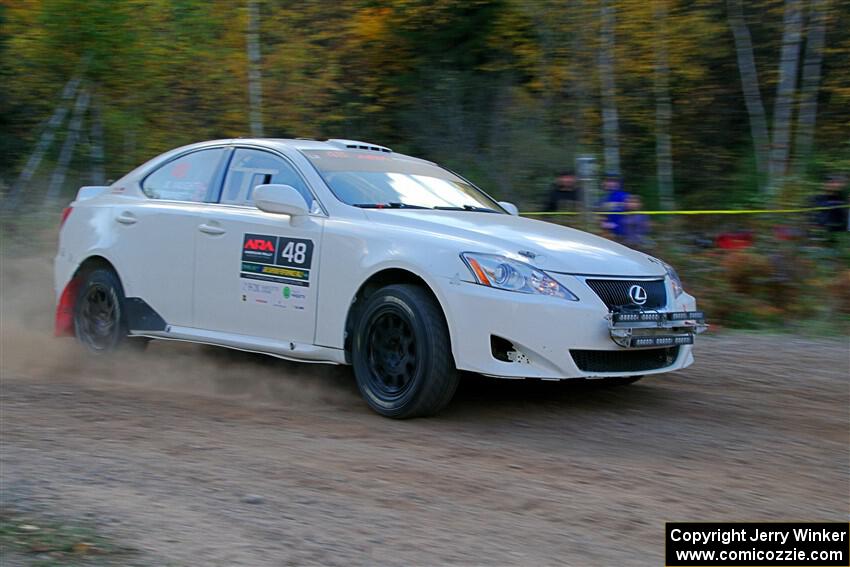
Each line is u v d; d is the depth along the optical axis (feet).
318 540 12.78
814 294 32.99
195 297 22.16
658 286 19.57
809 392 22.26
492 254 18.17
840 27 55.26
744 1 64.85
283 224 20.72
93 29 47.42
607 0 51.85
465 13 64.13
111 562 12.01
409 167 23.24
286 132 55.21
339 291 19.56
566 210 46.01
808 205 39.55
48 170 53.31
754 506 14.29
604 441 17.76
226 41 52.39
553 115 64.34
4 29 49.16
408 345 18.60
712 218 38.55
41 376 23.35
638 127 67.97
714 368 24.95
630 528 13.37
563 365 17.88
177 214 22.72
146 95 51.93
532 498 14.51
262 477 15.33
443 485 15.03
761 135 64.69
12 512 13.71
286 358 20.81
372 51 64.69
